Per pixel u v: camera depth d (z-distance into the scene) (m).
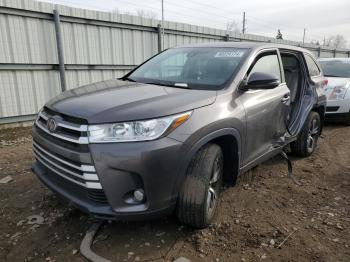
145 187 2.51
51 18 7.86
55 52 8.10
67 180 2.78
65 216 3.26
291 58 5.07
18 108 7.66
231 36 13.55
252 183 4.16
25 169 4.58
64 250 2.75
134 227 3.09
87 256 2.63
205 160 2.82
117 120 2.48
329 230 3.08
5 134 6.91
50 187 2.96
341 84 7.63
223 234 2.99
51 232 3.01
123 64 9.71
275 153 4.20
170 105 2.68
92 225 3.07
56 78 8.27
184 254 2.72
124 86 3.37
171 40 10.96
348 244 2.87
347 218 3.31
